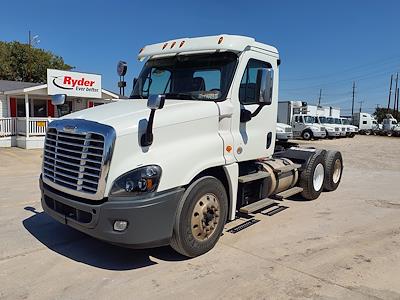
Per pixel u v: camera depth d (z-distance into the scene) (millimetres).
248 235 5496
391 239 5445
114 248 4934
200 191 4504
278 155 7895
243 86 5266
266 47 5695
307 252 4879
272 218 6438
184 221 4340
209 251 4828
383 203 7734
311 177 7617
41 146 19406
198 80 5305
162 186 4082
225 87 5059
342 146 25797
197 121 4633
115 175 3930
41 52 41906
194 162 4445
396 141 33062
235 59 5164
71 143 4215
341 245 5164
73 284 3947
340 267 4422
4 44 40438
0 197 7895
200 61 5359
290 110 33938
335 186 8875
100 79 22031
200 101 4992
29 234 5434
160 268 4352
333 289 3879
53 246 4984
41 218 6230
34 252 4777
